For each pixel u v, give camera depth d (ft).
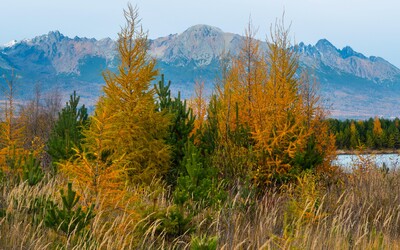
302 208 27.14
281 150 40.50
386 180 37.04
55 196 25.17
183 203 26.45
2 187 26.16
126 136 37.60
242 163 35.94
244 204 27.66
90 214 19.99
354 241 23.04
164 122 41.29
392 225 27.43
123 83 40.04
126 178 35.14
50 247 18.78
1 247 17.97
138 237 21.47
